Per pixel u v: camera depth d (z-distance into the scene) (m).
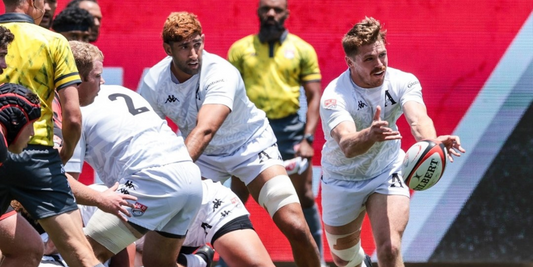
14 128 13.72
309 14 25.80
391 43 25.67
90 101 16.20
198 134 17.50
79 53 15.80
